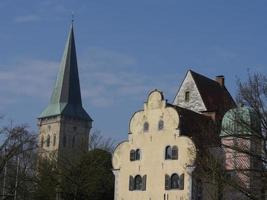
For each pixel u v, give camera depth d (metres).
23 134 70.62
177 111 75.00
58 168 81.56
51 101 199.25
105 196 86.75
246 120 45.59
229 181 44.59
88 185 80.56
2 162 65.94
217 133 58.25
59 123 193.00
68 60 197.75
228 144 54.53
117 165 79.69
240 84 59.53
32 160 82.88
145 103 78.62
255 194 43.09
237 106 46.69
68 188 79.75
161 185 73.94
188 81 85.88
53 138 193.62
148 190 75.25
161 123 76.06
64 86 196.88
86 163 83.56
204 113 81.62
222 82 90.50
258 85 44.56
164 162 74.38
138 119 78.88
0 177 76.19
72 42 197.88
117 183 79.00
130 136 79.12
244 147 45.66
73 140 195.50
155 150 75.88
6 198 77.44
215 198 48.59
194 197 69.31
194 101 83.94
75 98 198.25
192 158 66.81
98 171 84.62
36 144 72.06
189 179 70.38
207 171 50.84
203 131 62.88
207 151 52.88
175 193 72.00
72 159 86.94
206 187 61.97
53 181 80.12
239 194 49.34
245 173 46.22
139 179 76.81
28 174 82.44
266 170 43.28
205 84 86.56
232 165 50.88
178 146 73.12
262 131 43.59
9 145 66.50
